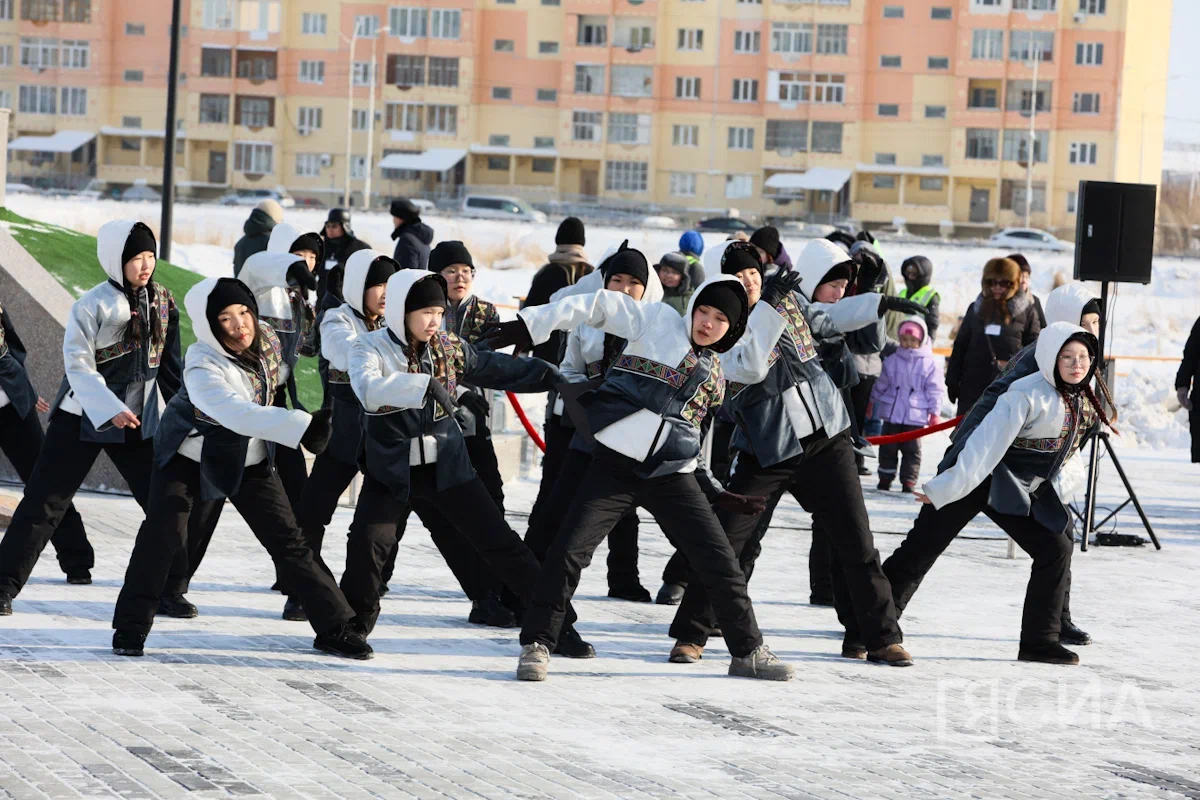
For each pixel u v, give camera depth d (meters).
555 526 7.86
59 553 8.29
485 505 6.92
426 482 6.89
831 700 6.61
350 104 84.38
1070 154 83.94
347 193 81.81
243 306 6.68
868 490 14.40
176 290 15.69
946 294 41.44
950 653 7.81
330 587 6.96
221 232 45.56
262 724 5.70
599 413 6.70
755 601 9.04
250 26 89.12
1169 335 36.59
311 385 14.12
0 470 12.12
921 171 84.94
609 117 87.81
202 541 7.86
